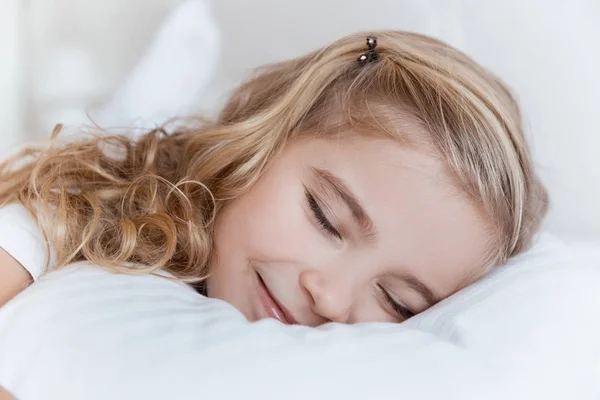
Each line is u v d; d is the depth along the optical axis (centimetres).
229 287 88
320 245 84
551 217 126
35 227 82
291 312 84
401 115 90
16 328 62
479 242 87
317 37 135
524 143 98
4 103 126
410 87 93
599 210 125
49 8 130
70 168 94
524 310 75
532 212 98
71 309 62
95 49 133
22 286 79
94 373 56
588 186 126
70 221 84
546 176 127
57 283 67
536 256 90
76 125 117
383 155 86
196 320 63
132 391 54
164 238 87
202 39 132
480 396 61
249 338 61
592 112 126
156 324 61
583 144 126
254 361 58
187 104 130
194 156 100
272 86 105
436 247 85
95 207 87
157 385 55
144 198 92
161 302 66
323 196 85
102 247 84
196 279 84
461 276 87
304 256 84
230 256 89
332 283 83
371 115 90
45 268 80
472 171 87
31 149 105
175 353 57
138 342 58
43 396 56
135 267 78
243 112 105
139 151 106
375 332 66
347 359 60
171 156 107
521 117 112
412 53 98
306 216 85
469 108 92
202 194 94
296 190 88
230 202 91
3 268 78
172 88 129
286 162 91
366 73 97
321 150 89
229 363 57
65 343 58
